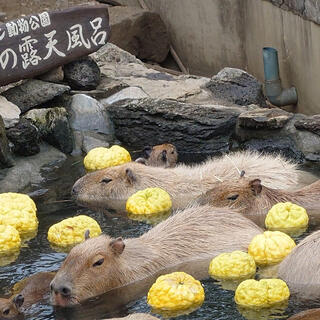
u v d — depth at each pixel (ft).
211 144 49.06
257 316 28.53
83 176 43.37
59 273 30.73
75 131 50.60
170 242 34.01
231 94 54.29
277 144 47.42
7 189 43.70
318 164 45.65
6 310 29.09
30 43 50.57
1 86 50.29
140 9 67.97
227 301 29.78
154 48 67.46
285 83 56.08
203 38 64.28
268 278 31.58
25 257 34.78
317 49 51.39
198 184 42.50
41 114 49.16
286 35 54.95
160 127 49.96
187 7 65.36
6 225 36.50
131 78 56.80
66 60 52.13
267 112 48.65
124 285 31.81
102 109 51.57
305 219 36.94
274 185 42.29
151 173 42.88
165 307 29.53
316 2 50.67
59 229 36.22
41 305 30.17
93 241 31.91
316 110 52.49
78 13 52.08
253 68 59.77
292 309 28.89
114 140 51.42
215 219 35.40
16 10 65.77
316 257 30.60
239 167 43.06
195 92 54.39
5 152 45.78
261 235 33.96
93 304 30.27
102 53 60.39
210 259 33.76
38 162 47.19
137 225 38.01
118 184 42.42
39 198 42.37
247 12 59.41
